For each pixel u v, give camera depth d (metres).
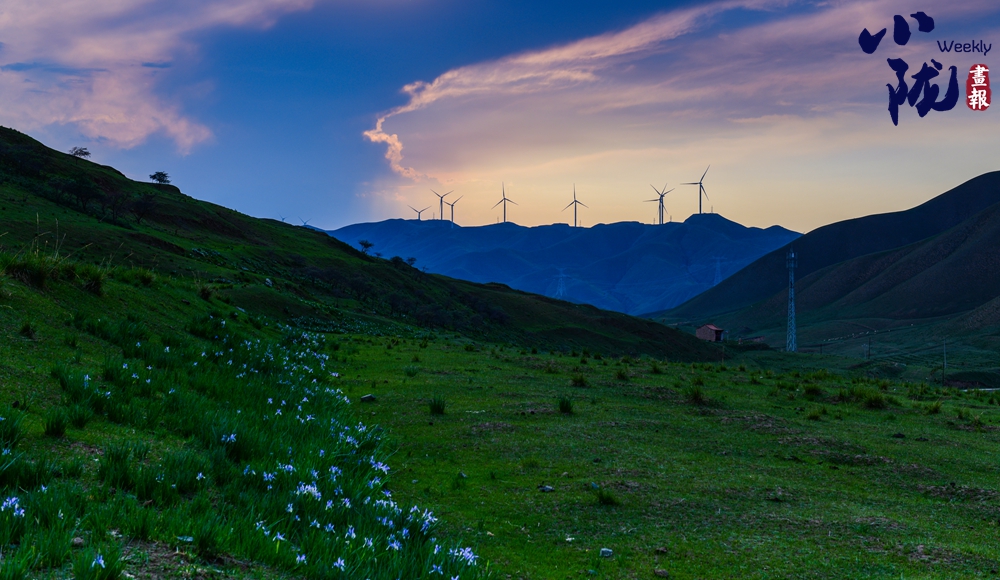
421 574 4.81
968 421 15.93
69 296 12.13
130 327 11.80
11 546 3.74
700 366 27.59
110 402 7.31
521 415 13.72
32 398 6.83
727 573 6.26
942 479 10.09
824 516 8.09
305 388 13.16
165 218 137.75
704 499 8.62
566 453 10.79
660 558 6.59
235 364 13.02
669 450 11.38
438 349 28.83
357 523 5.68
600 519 7.69
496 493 8.55
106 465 5.35
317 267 149.88
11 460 4.78
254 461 6.95
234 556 4.32
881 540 7.26
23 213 83.56
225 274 79.25
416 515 6.47
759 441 12.45
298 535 5.18
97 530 4.16
